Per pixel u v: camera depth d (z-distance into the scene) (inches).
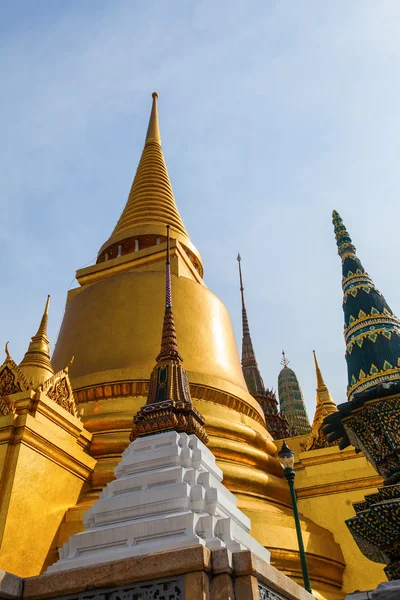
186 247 1175.6
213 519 374.3
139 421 514.3
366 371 370.3
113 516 406.6
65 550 389.1
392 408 334.3
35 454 589.3
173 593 257.6
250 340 2474.2
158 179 1338.6
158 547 346.6
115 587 270.2
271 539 617.6
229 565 263.3
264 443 817.5
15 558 526.0
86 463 661.3
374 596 251.9
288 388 2876.5
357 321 394.3
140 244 1173.7
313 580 638.5
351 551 703.1
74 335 919.0
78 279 1115.3
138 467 455.5
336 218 470.6
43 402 623.5
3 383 658.8
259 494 714.2
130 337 866.8
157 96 1657.2
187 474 431.2
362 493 742.5
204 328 932.0
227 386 836.6
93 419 735.7
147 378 787.4
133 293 936.3
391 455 330.6
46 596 278.7
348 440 388.8
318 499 757.3
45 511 580.1
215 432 761.6
